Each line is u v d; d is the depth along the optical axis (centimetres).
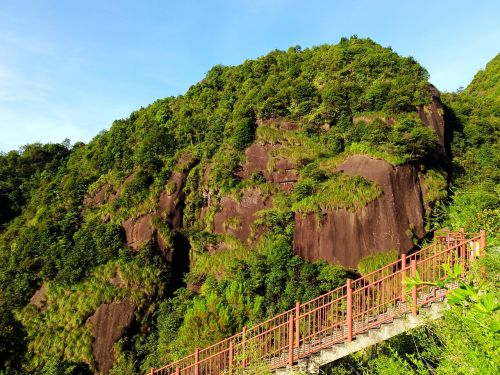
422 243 2119
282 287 2081
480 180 2620
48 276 2473
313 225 2298
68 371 1977
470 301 306
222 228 2630
